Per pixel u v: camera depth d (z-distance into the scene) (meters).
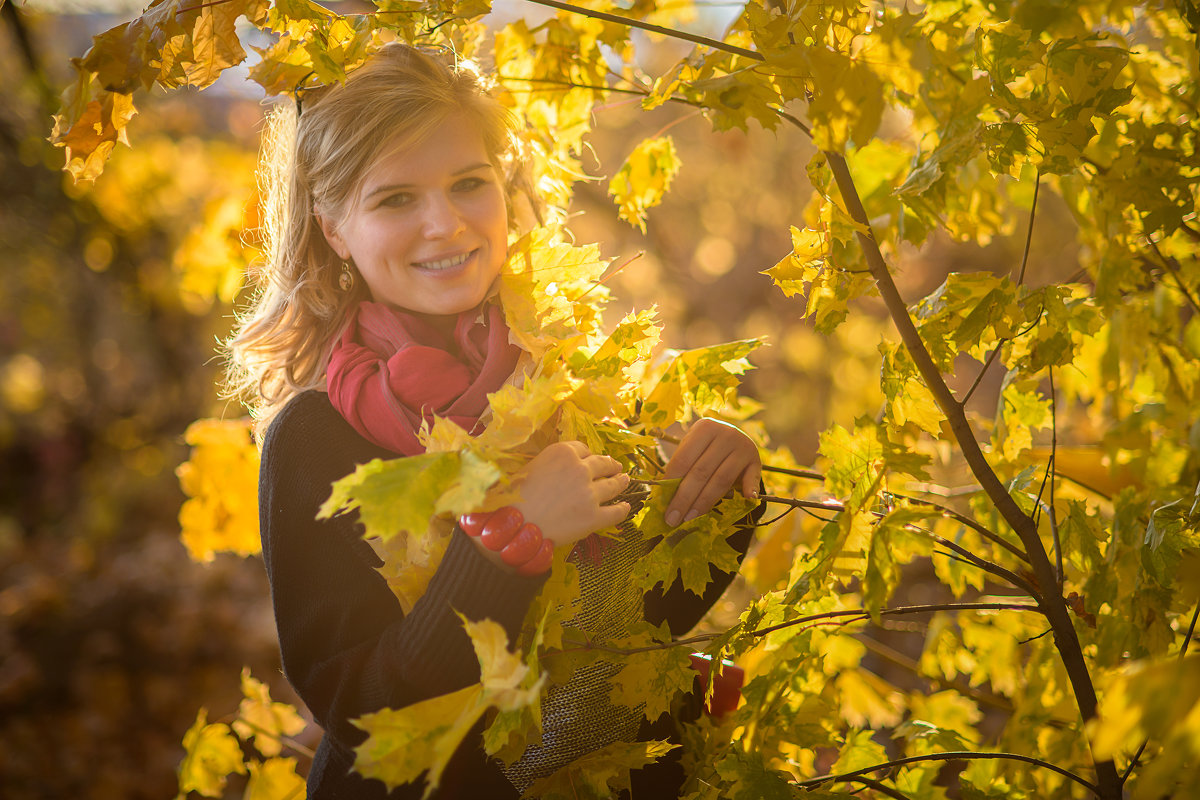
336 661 0.99
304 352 1.25
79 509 6.42
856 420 0.97
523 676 0.78
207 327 6.28
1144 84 1.14
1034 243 3.51
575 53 1.28
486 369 1.08
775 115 0.93
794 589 1.05
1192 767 0.71
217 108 4.68
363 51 1.03
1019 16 0.83
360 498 0.78
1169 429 1.30
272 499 1.07
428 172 1.09
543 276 1.14
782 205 5.79
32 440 7.23
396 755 0.79
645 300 5.45
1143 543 1.05
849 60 0.88
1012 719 1.23
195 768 1.38
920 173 1.03
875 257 0.95
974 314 0.99
